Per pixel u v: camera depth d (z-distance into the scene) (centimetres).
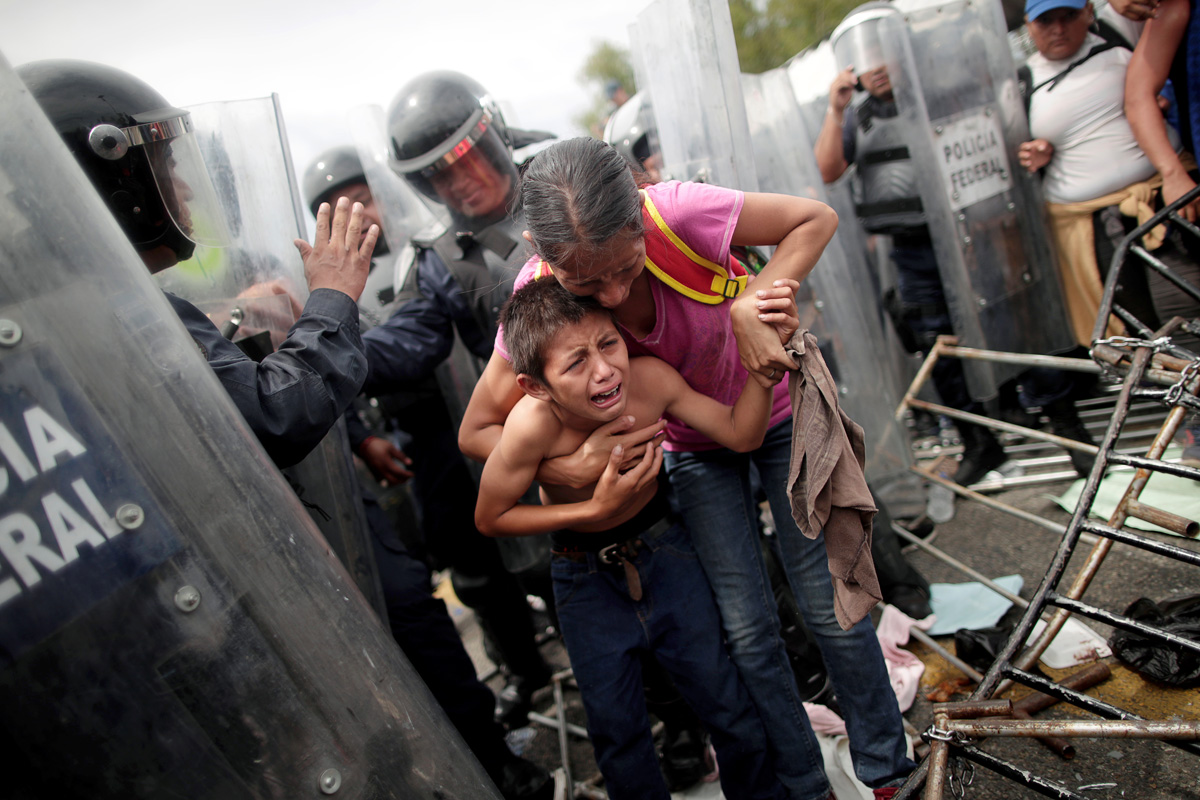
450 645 220
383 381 231
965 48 309
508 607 279
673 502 194
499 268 220
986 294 309
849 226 361
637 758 170
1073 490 303
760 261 193
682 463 182
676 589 173
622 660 171
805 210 148
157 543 92
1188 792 166
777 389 176
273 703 99
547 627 353
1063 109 312
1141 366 187
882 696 170
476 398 171
